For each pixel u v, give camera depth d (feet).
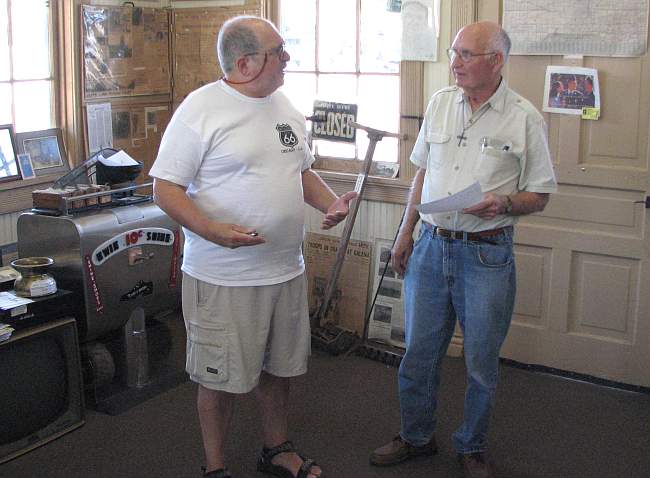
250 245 7.66
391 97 12.92
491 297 8.55
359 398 11.37
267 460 9.33
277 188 8.15
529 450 9.94
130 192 11.79
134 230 11.18
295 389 11.64
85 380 11.13
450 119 8.64
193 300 8.41
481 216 8.20
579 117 11.29
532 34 11.31
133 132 14.44
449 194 8.59
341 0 13.07
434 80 12.28
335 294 13.71
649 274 11.25
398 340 13.21
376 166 13.21
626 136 11.09
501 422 10.66
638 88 10.89
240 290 8.21
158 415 10.89
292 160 8.33
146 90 14.52
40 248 10.92
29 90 13.05
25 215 10.94
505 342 12.42
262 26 7.85
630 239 11.28
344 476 9.36
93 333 10.93
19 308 9.63
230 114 7.95
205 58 14.51
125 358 11.64
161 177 7.96
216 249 8.17
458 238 8.62
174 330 13.67
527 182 8.49
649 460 9.69
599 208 11.43
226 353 8.29
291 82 13.91
